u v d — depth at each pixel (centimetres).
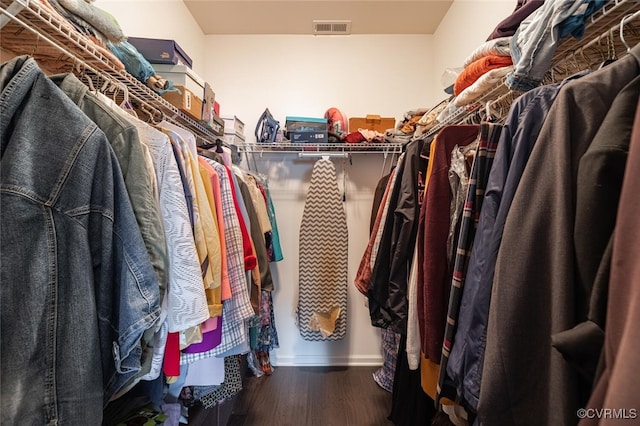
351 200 222
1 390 43
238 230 104
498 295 51
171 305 70
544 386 45
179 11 187
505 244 52
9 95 47
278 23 212
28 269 46
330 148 202
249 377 202
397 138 189
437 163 95
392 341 185
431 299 88
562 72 89
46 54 80
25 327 45
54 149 50
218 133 172
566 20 67
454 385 72
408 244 112
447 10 198
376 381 195
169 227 72
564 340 40
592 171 42
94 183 55
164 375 79
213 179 95
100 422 53
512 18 91
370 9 198
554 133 49
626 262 33
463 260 76
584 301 42
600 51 76
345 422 156
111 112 66
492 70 92
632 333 30
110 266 56
